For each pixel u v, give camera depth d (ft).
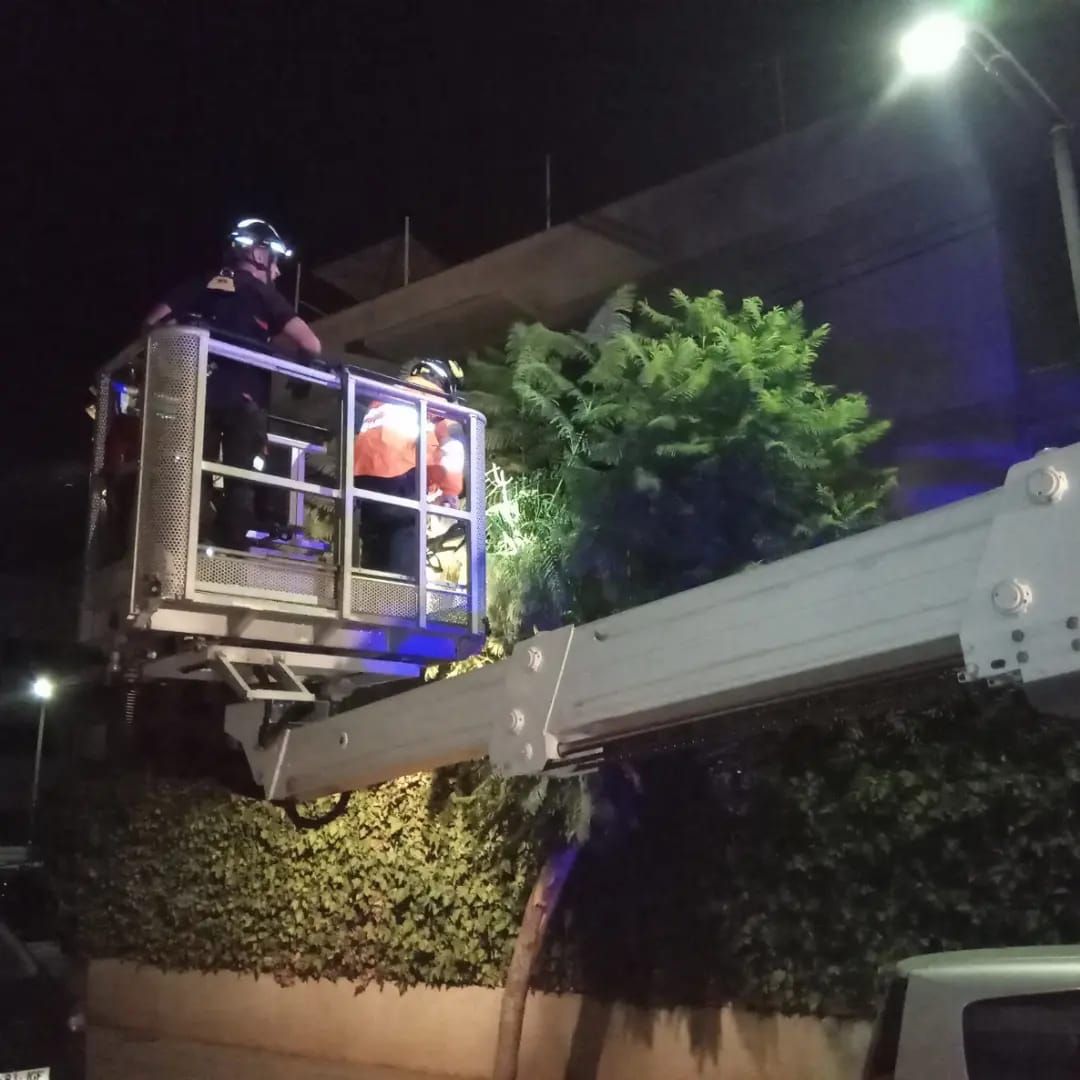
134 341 19.03
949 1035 11.74
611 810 25.18
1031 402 40.29
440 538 21.93
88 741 55.57
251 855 36.70
